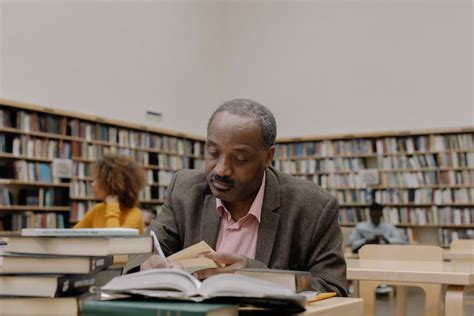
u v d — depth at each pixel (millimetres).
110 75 8984
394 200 9969
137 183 4648
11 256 1173
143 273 1153
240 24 11672
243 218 1828
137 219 4574
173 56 10398
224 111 1617
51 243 1176
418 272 2445
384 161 10133
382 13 10469
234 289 1079
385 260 3537
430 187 9734
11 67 7375
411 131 9914
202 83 11109
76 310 1129
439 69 9898
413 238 9875
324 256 1756
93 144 8453
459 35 9805
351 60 10641
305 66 11031
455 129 9578
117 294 1195
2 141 7109
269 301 1131
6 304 1153
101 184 4574
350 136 10414
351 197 10328
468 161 9508
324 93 10820
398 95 10188
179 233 1985
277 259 1769
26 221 7207
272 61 11320
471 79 9625
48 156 7656
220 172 1586
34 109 7539
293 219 1804
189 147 10633
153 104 9844
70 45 8297
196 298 1082
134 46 9523
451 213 9578
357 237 9445
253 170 1604
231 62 11664
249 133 1569
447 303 2387
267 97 11305
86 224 4711
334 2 10891
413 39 10164
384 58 10367
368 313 3115
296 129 10992
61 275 1133
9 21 7395
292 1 11258
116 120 8875
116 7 9195
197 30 11070
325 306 1253
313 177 10719
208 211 1908
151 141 9672
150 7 9930
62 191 7758
